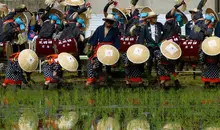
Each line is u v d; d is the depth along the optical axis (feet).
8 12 142.10
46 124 95.96
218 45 124.98
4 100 113.39
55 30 134.10
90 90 122.83
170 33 130.62
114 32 127.75
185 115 101.55
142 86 130.00
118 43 127.85
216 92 118.83
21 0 192.85
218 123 95.91
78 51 133.90
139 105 108.99
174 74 128.98
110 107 107.76
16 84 126.93
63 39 129.59
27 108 107.04
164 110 104.83
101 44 127.54
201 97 113.80
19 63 125.18
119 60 133.49
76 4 144.36
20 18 138.21
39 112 104.01
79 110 105.70
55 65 127.34
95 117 100.89
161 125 95.35
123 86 131.03
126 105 109.29
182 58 129.59
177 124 95.91
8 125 95.35
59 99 115.65
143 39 129.80
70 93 121.29
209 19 129.49
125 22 138.72
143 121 97.81
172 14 131.75
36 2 192.65
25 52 126.11
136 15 137.90
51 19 134.10
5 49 129.59
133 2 149.69
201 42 127.75
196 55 127.75
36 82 138.10
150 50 130.21
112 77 145.28
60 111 104.78
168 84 129.59
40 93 118.83
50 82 127.54
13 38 132.67
